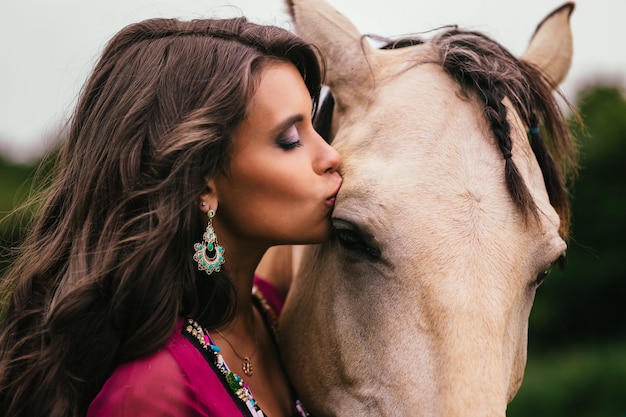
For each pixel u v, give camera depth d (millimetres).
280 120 1882
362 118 2135
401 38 2445
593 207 12273
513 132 1994
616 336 12211
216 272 1921
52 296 1966
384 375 1876
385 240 1850
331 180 1971
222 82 1854
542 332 12203
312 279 2248
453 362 1713
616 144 12375
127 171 1851
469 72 2043
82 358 1870
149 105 1880
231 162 1878
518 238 1849
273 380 2205
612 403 10500
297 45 1969
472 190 1865
